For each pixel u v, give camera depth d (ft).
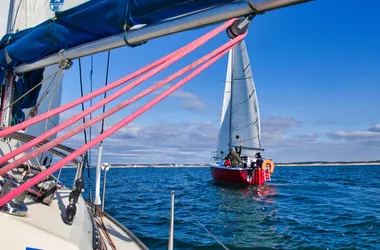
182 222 29.43
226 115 82.28
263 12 5.14
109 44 7.24
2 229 5.16
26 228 5.34
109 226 12.31
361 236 25.30
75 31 7.89
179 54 5.57
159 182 86.79
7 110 12.04
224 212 37.55
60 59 8.78
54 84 15.47
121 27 7.00
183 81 5.85
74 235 6.06
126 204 38.70
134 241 11.14
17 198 5.90
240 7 5.14
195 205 42.39
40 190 7.29
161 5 6.01
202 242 22.82
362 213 36.04
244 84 79.71
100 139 5.64
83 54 8.10
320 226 29.30
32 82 12.67
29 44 9.00
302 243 23.41
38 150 5.40
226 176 65.26
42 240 5.33
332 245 22.86
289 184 79.05
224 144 81.87
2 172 5.23
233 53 80.79
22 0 12.77
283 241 24.03
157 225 27.66
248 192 59.36
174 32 6.15
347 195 55.72
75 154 5.58
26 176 7.76
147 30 6.39
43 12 12.91
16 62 10.44
